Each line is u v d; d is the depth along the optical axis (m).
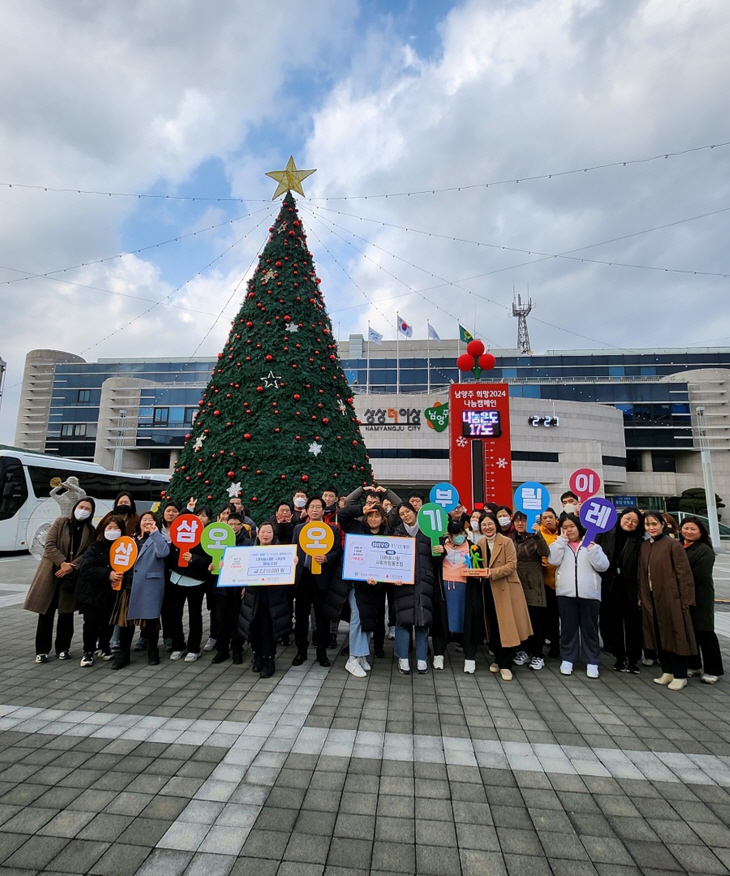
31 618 7.44
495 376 46.41
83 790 2.88
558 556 5.30
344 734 3.63
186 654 5.46
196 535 5.32
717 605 10.18
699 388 41.59
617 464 37.59
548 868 2.31
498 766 3.22
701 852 2.44
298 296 8.31
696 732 3.79
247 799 2.81
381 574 4.89
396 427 36.00
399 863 2.32
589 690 4.70
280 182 9.17
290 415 7.64
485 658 5.75
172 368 49.09
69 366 50.25
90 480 17.36
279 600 4.96
